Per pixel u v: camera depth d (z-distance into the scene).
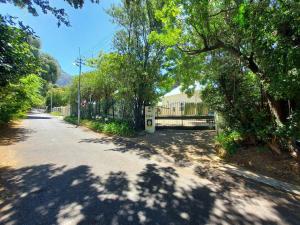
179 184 6.36
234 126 9.29
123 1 15.81
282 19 5.97
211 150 10.38
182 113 20.31
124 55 16.05
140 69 15.55
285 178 6.68
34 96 25.72
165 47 14.88
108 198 5.34
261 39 6.66
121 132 15.45
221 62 9.44
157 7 14.59
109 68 17.08
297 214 4.76
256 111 8.43
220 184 6.42
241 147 8.87
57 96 70.25
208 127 17.50
